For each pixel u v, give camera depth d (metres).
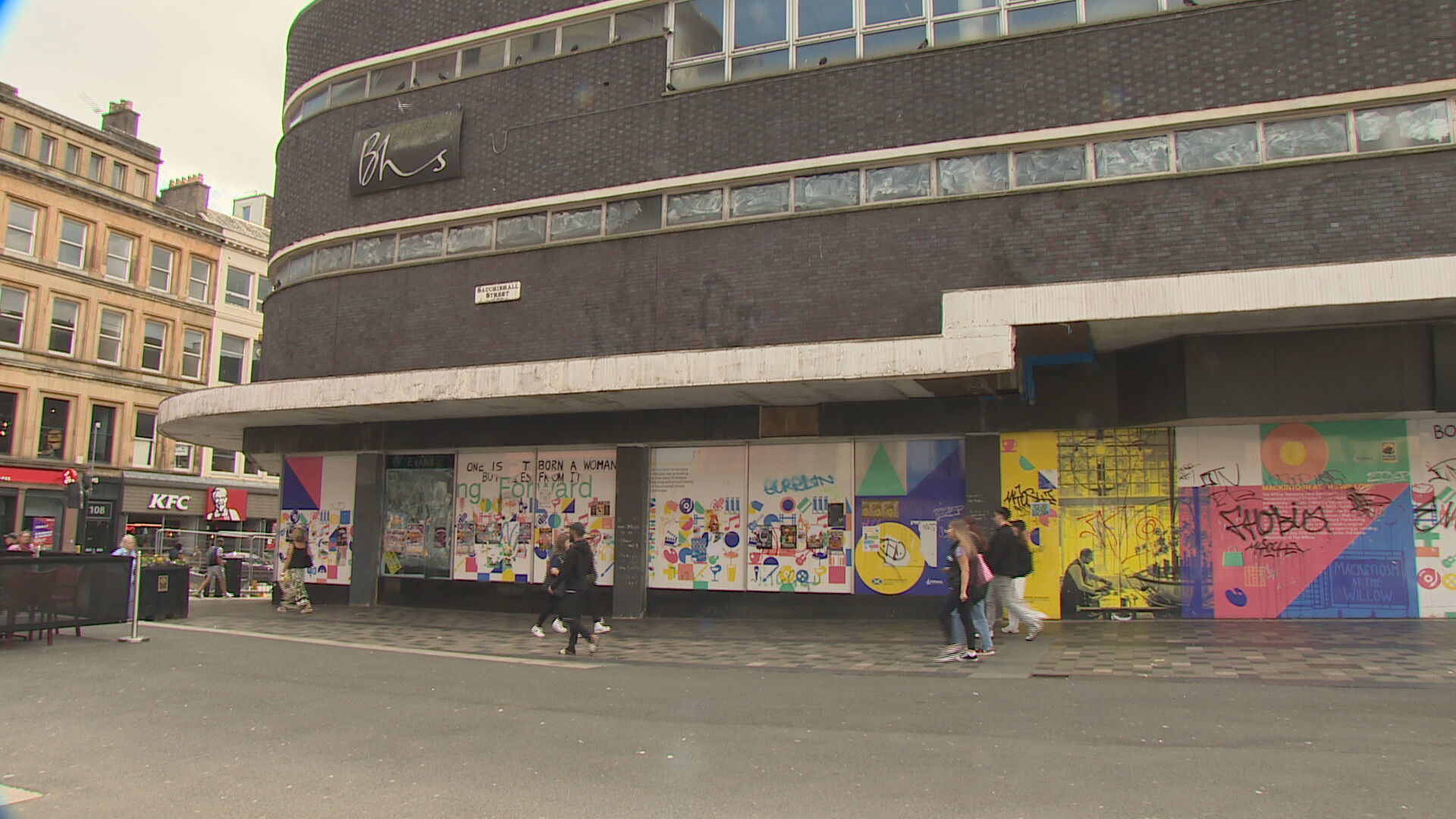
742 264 14.19
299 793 5.39
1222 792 5.11
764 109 14.37
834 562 14.41
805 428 14.40
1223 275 10.51
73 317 36.94
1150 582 12.98
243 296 43.91
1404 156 11.23
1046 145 12.82
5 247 34.81
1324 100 11.59
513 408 15.55
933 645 11.58
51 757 6.29
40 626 11.74
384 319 16.84
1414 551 12.19
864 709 7.63
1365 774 5.39
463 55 17.00
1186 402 12.05
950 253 13.02
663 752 6.23
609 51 15.61
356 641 12.80
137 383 38.88
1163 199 12.10
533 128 16.03
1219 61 12.10
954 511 13.91
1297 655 9.70
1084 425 13.20
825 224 13.77
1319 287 10.18
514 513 16.73
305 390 15.80
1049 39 12.91
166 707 7.96
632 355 13.45
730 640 12.55
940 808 4.94
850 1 14.19
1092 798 5.05
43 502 35.12
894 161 13.55
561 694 8.52
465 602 16.92
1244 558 12.71
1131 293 10.81
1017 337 11.91
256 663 10.53
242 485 42.31
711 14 15.06
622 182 15.15
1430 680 8.26
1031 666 9.71
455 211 16.44
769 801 5.12
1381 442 12.38
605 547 15.88
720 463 15.25
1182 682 8.48
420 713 7.66
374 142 17.34
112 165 38.62
